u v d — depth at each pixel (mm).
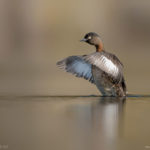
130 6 32031
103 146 7672
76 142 7918
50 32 31078
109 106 11578
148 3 32469
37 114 10344
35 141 7973
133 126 9094
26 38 30953
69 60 13727
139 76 20812
